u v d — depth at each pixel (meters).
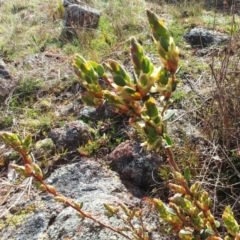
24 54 3.93
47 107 3.00
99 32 4.14
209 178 1.98
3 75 3.35
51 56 3.80
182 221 1.01
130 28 4.02
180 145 2.18
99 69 0.82
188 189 0.96
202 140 2.20
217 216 1.78
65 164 2.33
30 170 1.07
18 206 2.06
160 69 0.78
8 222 1.97
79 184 2.08
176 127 2.27
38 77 3.39
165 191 1.98
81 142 2.44
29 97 3.17
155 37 0.78
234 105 2.15
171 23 4.10
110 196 1.94
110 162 2.22
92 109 2.74
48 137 2.58
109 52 3.59
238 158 2.02
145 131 0.82
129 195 1.98
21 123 2.86
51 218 1.91
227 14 4.22
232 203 1.87
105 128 2.55
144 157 2.11
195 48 3.53
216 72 2.60
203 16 4.24
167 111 0.92
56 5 5.03
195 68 3.00
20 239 1.85
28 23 4.71
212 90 2.47
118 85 0.78
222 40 3.46
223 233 1.58
